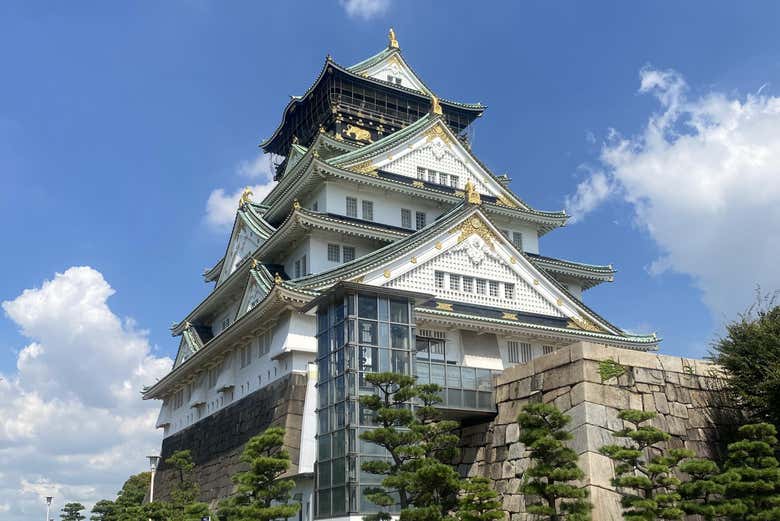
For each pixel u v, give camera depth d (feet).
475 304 164.25
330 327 110.42
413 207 197.16
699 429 103.19
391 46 255.29
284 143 264.52
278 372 151.74
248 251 210.79
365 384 102.78
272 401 149.89
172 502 163.53
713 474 96.48
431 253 162.91
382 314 107.96
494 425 113.09
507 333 161.68
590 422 95.09
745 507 78.18
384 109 241.35
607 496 90.94
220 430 178.60
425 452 88.58
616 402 98.58
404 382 93.71
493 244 172.14
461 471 115.75
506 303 168.76
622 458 82.69
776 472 79.30
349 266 154.71
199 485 181.78
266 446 107.14
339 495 99.14
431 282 161.38
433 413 98.99
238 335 167.63
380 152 196.03
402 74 253.24
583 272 211.20
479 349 159.84
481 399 114.11
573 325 174.29
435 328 155.74
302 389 143.74
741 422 106.73
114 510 212.84
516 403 110.22
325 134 205.98
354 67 243.19
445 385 112.68
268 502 101.91
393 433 89.10
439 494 88.22
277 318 153.89
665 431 100.32
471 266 167.63
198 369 200.23
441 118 210.59
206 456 184.34
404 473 84.53
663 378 103.71
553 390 102.99
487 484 87.51
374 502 88.89
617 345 172.96
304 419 137.39
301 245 177.78
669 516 79.36
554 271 206.80
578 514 79.20
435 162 206.59
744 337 105.09
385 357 105.91
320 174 181.47
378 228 178.40
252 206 219.00
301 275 175.52
